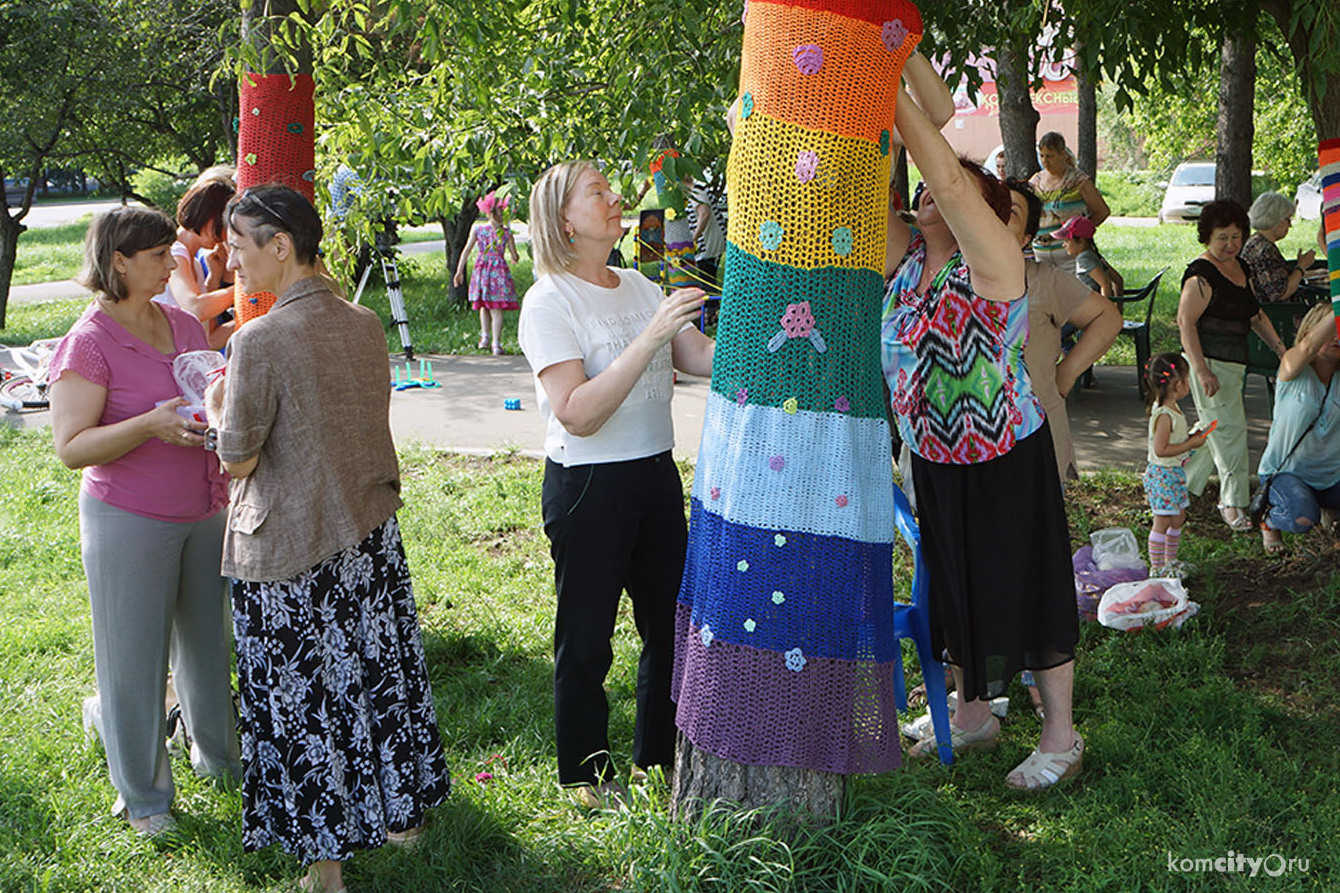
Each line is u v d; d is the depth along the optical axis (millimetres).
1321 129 4922
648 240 5473
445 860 3389
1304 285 8688
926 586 3795
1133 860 3215
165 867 3521
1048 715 3752
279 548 3143
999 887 3199
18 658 5043
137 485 3520
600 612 3545
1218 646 4590
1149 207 32719
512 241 12461
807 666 3113
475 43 4539
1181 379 5199
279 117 4246
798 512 3070
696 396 9727
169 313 3760
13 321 17016
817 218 2951
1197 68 6098
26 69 15031
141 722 3611
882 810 3332
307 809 3258
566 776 3703
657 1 4500
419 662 3498
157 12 15773
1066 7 4984
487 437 8859
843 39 2832
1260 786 3557
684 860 3182
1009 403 3459
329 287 3303
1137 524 6262
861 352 3066
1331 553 5434
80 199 56156
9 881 3395
